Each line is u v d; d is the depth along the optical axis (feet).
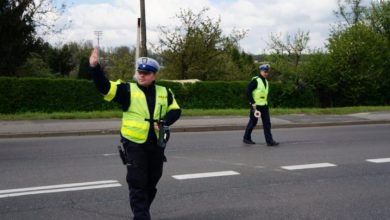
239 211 21.33
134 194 17.69
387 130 52.60
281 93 83.35
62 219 19.98
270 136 40.45
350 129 53.83
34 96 65.16
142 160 17.78
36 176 27.91
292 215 20.76
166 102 18.28
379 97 92.27
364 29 92.48
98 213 20.77
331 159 33.99
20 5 82.07
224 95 76.54
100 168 30.35
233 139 44.68
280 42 94.84
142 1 74.38
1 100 63.41
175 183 26.30
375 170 30.27
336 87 87.97
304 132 50.88
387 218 20.42
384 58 92.07
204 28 102.42
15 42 83.15
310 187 25.67
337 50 88.07
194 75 102.78
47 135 46.62
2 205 21.91
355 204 22.49
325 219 20.25
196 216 20.63
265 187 25.59
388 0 104.73
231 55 115.24
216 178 27.61
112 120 56.54
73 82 67.15
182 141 43.11
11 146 40.04
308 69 85.15
